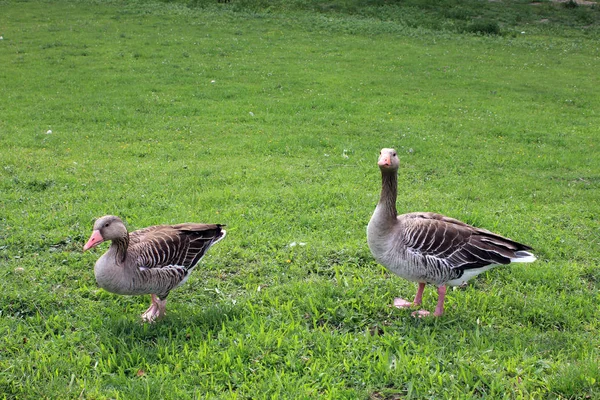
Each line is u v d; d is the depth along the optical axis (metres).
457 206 4.99
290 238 4.45
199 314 3.71
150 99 8.75
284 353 3.47
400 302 3.83
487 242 3.63
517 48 13.96
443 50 13.30
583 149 7.02
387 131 7.55
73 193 5.08
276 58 11.79
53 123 7.52
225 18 15.41
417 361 3.39
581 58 13.20
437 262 3.59
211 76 10.27
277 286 3.94
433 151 6.68
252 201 5.00
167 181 5.41
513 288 4.02
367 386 3.30
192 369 3.37
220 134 7.25
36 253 4.23
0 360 3.41
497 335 3.60
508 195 5.33
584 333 3.64
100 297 3.88
